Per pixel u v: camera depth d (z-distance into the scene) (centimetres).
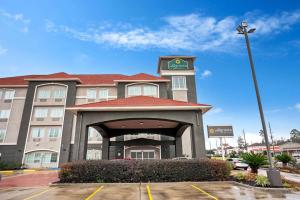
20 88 3488
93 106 1588
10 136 3219
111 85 3441
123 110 1608
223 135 2614
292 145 7038
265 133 1246
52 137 3125
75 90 3400
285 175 2014
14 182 1487
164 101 1752
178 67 3472
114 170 1330
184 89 3350
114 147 2822
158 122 2003
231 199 868
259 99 1304
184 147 2944
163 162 1363
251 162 1711
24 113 3228
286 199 870
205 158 1458
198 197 903
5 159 3091
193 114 1634
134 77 3281
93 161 1359
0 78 3809
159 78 3284
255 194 970
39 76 3691
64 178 1317
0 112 3350
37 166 2981
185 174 1351
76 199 880
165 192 1016
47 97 3331
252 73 1367
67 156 3012
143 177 1329
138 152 2803
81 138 1550
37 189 1146
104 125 2130
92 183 1283
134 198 889
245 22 1448
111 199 873
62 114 3241
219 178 1364
